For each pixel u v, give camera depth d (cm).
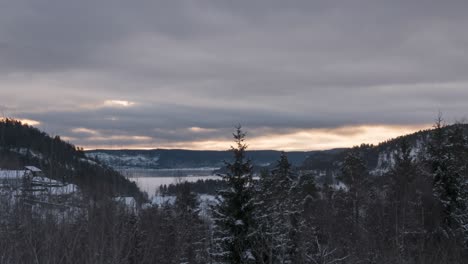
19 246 2327
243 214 2427
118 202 3541
